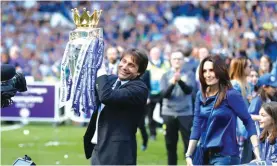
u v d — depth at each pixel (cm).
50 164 2366
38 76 3784
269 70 2486
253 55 3712
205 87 1512
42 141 2986
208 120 1496
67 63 1268
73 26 5225
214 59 1503
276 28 4081
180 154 2638
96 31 1270
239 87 1864
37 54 4500
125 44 4612
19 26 5203
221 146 1477
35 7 5344
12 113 3159
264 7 4419
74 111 1265
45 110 3152
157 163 2425
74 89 1248
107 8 5184
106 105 1308
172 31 4631
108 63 2511
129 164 1306
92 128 1352
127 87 1312
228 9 4503
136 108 1321
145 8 5088
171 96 2212
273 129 1463
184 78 2386
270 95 1838
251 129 1504
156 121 3142
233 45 3906
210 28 4366
